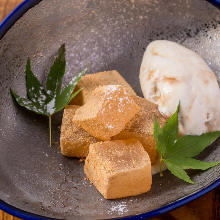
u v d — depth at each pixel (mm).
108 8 311
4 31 287
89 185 268
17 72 291
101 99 267
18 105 285
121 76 302
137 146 262
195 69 288
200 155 275
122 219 232
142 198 258
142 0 310
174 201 239
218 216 264
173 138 267
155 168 273
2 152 271
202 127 281
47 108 284
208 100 281
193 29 315
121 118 267
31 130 284
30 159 275
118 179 252
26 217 235
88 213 251
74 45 313
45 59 301
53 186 267
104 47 319
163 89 286
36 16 297
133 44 321
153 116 278
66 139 272
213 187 243
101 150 259
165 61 293
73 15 307
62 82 290
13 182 262
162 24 318
